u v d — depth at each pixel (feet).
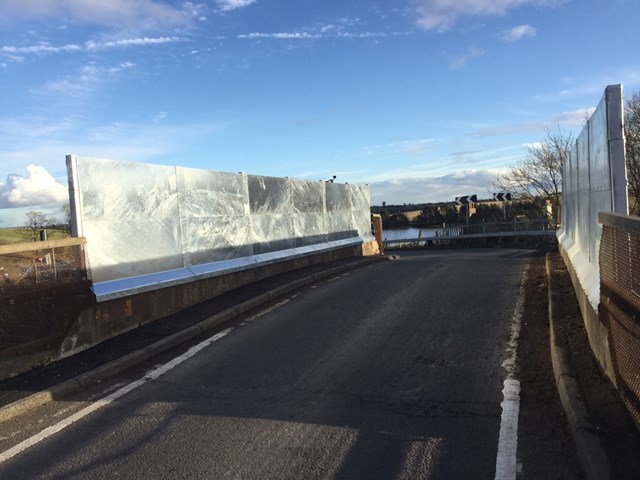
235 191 37.76
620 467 10.89
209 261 33.81
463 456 12.71
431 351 21.29
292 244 47.39
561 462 12.19
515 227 110.93
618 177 17.21
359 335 24.34
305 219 50.78
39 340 20.45
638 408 11.84
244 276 37.81
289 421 15.23
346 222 62.28
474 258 60.44
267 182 42.98
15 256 19.92
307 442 13.83
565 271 36.99
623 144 17.28
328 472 12.27
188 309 29.96
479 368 18.97
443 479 11.73
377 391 17.25
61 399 17.99
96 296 23.38
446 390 17.03
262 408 16.31
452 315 27.32
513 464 12.22
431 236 128.98
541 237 101.14
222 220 35.73
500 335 23.07
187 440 14.28
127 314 25.39
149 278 27.40
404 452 13.04
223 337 25.35
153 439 14.44
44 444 14.46
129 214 26.68
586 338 19.42
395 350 21.67
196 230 32.55
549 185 114.01
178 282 29.35
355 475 12.09
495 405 15.62
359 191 67.46
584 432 12.51
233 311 29.89
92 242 24.25
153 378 19.81
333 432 14.37
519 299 30.63
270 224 43.32
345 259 57.41
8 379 19.16
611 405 13.44
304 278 40.75
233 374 19.80
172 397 17.71
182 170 31.45
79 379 19.02
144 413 16.40
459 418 14.87
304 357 21.43
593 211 21.52
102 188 25.04
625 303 12.78
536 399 15.92
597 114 20.45
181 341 24.76
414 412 15.43
